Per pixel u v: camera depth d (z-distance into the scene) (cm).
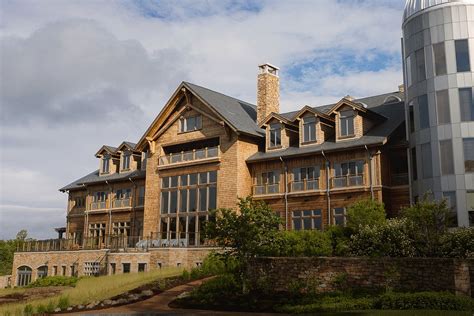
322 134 3884
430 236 2395
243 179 4091
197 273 3114
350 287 2286
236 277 2622
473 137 3111
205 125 4338
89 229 5428
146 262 4031
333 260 2361
